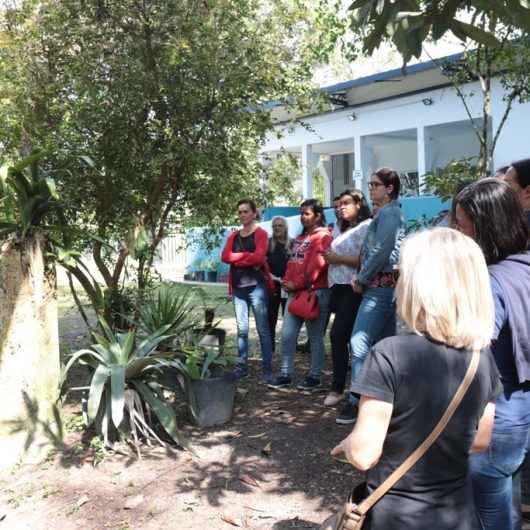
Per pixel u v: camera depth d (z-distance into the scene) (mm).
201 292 7531
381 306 4930
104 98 6758
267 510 3900
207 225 8266
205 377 5453
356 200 5715
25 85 6793
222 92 6828
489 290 2057
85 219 7238
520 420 2529
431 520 1939
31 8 6844
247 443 4910
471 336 1999
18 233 4918
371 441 1946
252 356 8047
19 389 4766
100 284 7117
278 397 6047
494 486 2561
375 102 17281
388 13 3564
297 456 4641
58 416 5012
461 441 1979
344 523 2020
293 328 6289
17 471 4613
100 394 4684
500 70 8359
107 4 6668
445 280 1996
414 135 18719
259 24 7051
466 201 2676
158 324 5863
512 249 2627
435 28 3502
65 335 9539
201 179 7391
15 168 4723
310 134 19109
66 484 4336
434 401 1950
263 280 6531
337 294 5656
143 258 7195
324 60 9445
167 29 6617
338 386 5695
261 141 7730
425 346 1998
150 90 6711
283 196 8781
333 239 6156
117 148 6926
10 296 4805
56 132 6867
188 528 3727
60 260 5230
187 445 4816
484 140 7574
